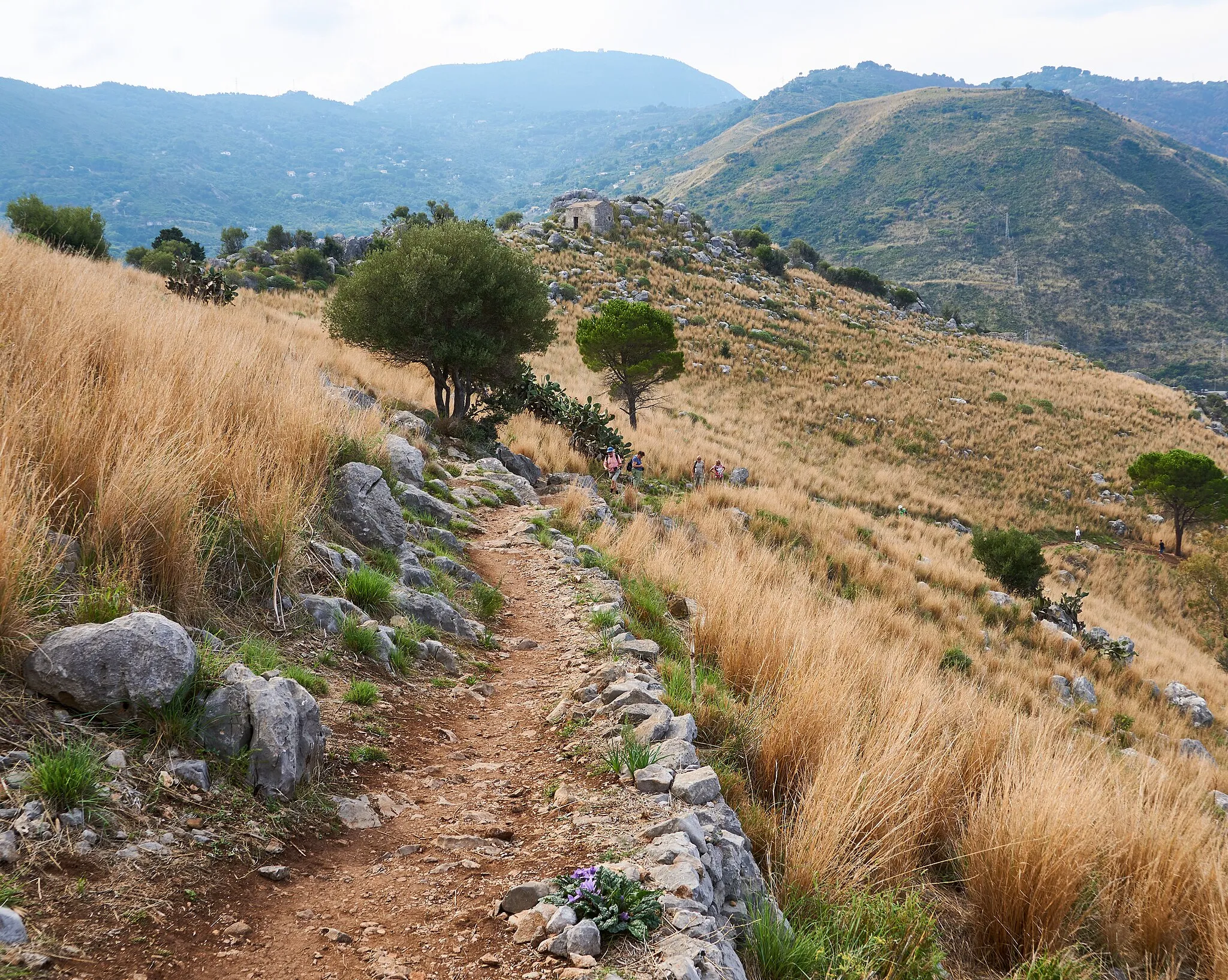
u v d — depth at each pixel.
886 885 3.69
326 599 5.16
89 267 12.26
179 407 5.27
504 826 3.42
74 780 2.56
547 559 9.27
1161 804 5.10
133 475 3.96
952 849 4.59
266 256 72.88
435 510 9.62
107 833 2.54
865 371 53.88
